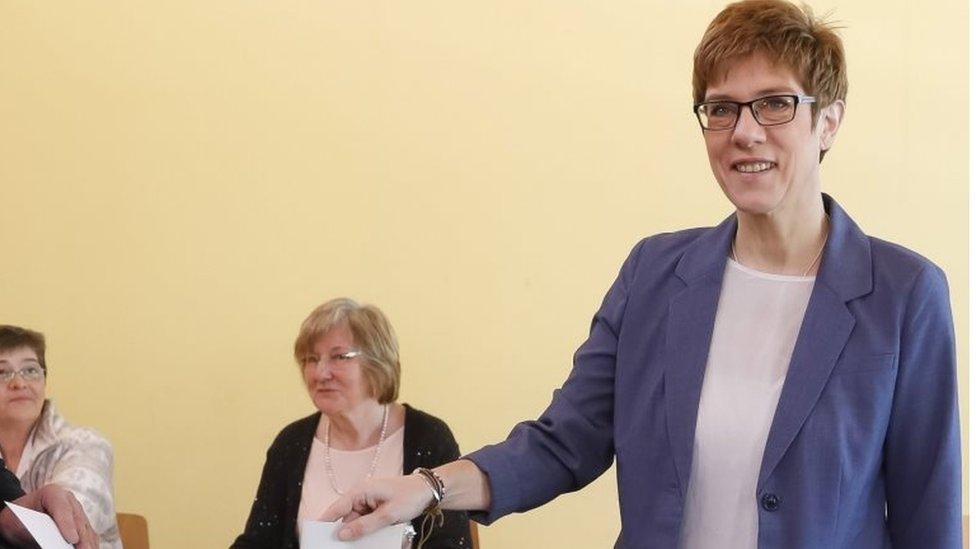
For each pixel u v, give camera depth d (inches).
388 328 131.9
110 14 179.9
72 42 179.8
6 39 180.2
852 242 70.8
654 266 75.0
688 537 69.1
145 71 179.6
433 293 178.5
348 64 179.2
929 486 67.7
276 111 179.2
